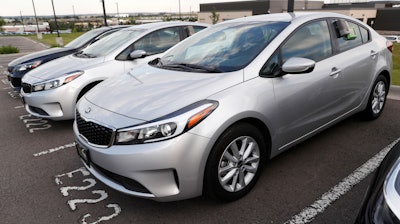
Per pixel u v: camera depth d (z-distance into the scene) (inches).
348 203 100.3
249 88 99.8
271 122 105.0
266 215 96.3
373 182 65.7
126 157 86.5
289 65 102.2
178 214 98.7
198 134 87.7
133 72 130.9
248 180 104.8
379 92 164.7
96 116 98.0
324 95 124.5
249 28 128.6
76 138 105.9
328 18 137.5
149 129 86.4
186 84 102.4
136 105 96.1
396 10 2009.1
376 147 138.3
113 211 101.7
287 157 131.7
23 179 124.2
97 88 121.3
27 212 102.7
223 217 96.3
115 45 204.4
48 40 1396.4
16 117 208.4
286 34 117.0
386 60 162.4
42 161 139.9
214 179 93.7
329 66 126.2
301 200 102.9
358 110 152.0
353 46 144.3
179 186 89.2
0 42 1434.5
